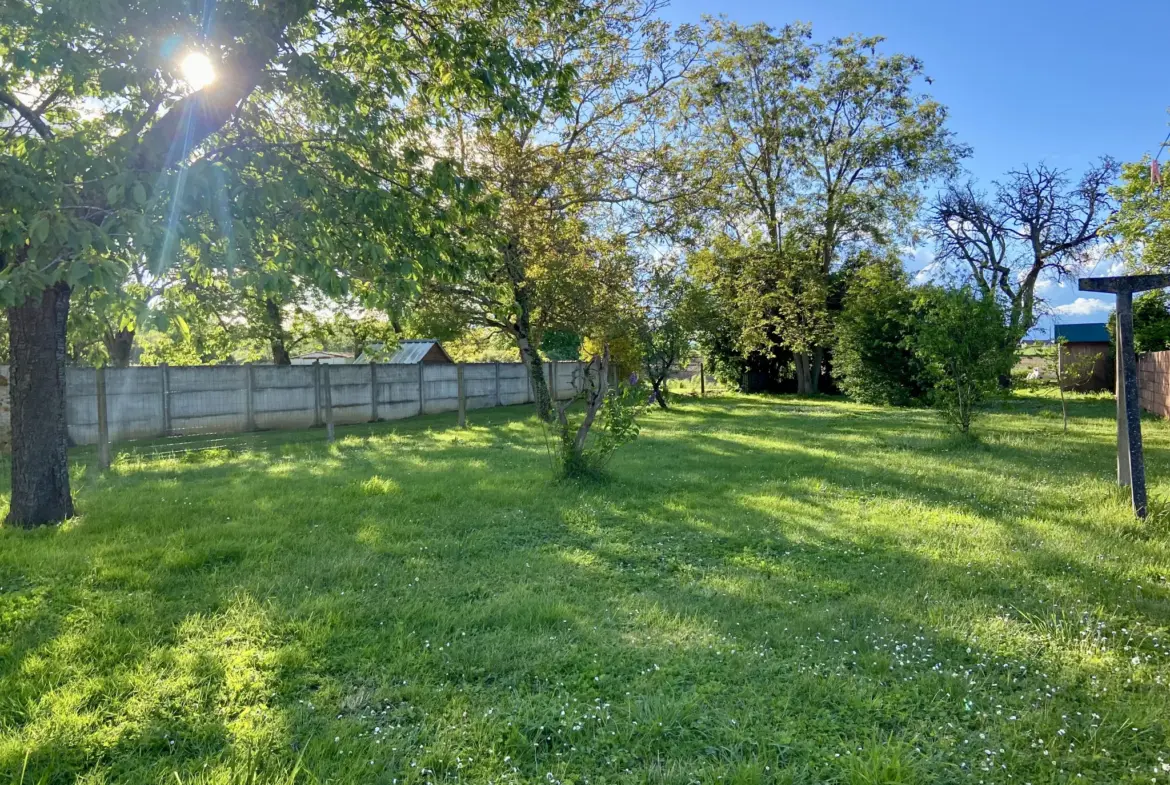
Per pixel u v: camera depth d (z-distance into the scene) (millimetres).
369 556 5109
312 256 4980
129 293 5426
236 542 5449
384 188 6344
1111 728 2742
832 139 27297
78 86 5766
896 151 26219
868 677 3195
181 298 7066
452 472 9164
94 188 4645
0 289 3770
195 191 4453
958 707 2918
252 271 4844
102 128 5930
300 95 6598
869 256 27688
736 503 7098
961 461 9875
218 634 3652
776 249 26891
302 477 8938
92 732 2709
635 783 2426
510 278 11531
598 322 12586
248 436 15562
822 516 6508
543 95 7000
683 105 12930
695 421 17391
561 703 2967
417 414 21625
